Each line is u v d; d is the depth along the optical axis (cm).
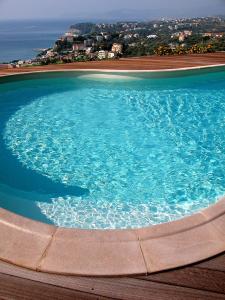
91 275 217
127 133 689
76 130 703
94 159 576
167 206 434
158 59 1211
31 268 221
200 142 640
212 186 486
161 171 534
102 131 698
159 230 253
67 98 911
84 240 244
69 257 229
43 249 235
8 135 673
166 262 225
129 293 206
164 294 204
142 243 241
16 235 247
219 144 629
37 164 556
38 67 1084
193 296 203
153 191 475
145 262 225
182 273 219
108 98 908
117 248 237
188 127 713
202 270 221
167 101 876
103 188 484
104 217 406
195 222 261
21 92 959
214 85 1013
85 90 984
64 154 594
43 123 740
